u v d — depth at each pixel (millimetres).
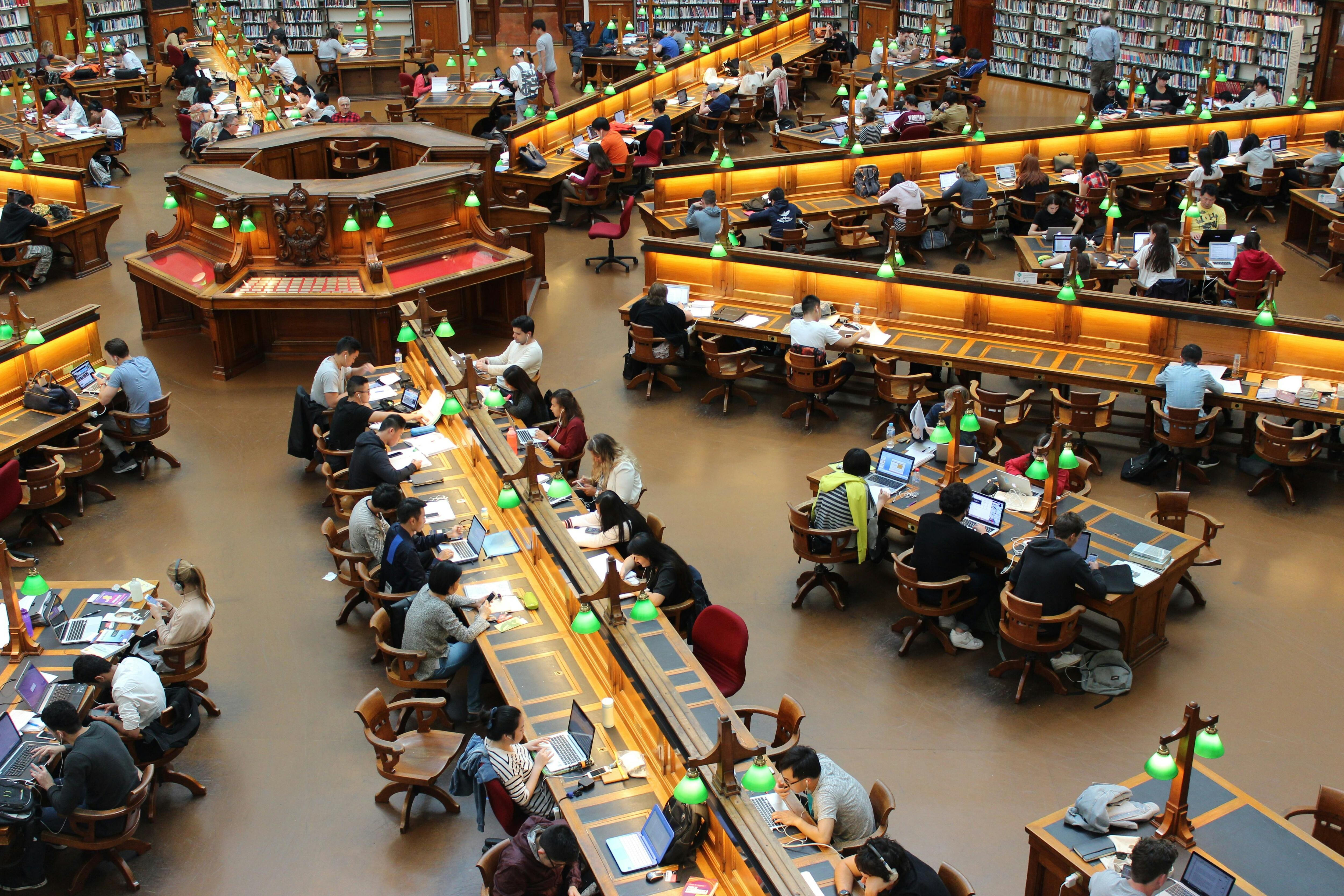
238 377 13305
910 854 5973
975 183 16203
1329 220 15844
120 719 7188
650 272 13609
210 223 14008
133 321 14750
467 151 15039
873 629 9109
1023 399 11203
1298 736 7852
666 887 5785
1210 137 18297
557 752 6668
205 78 23156
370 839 7250
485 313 14328
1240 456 11078
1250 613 9102
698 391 12953
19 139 19562
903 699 8336
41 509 10477
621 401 12750
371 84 26312
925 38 26891
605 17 29578
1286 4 21500
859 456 9109
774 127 19844
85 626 8062
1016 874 6867
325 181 13797
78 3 26641
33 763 6820
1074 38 25203
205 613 7953
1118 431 11875
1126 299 11414
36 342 11008
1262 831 6070
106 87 23609
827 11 29531
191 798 7586
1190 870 5688
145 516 10742
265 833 7305
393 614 8352
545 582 8164
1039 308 11836
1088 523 9000
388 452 10016
